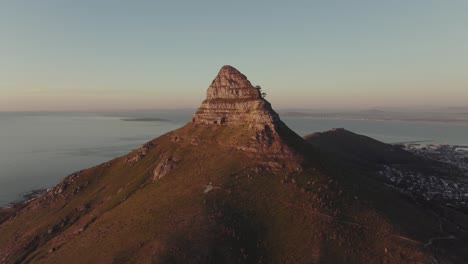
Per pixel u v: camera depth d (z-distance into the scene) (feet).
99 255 331.57
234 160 468.75
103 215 468.75
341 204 366.84
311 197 373.40
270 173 424.05
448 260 306.76
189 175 476.13
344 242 315.58
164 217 364.58
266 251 315.17
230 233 327.67
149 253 302.25
